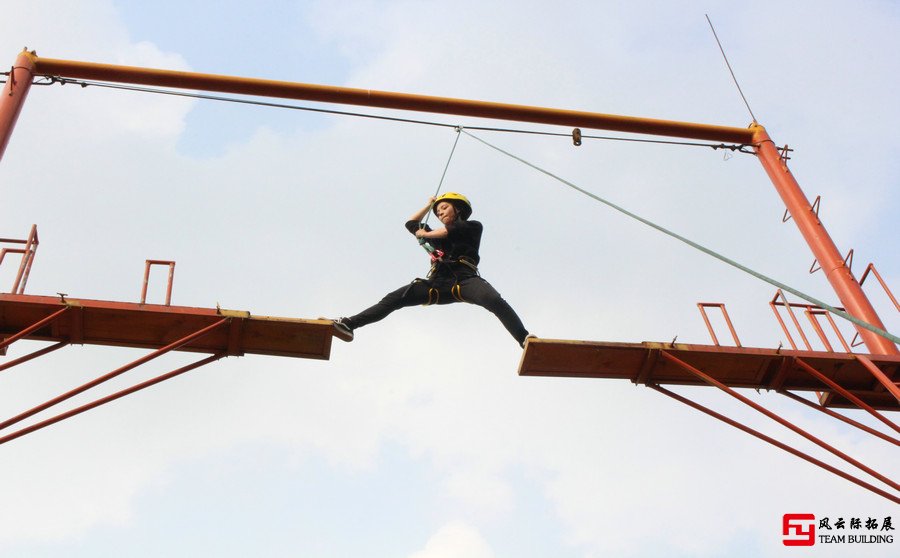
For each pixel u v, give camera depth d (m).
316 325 9.82
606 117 14.10
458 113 13.80
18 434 8.81
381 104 13.68
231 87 13.34
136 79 13.04
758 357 10.60
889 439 9.97
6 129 11.66
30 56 12.62
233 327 9.80
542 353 10.22
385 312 10.41
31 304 9.41
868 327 8.40
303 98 13.53
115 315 9.63
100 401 9.23
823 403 11.23
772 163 13.97
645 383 10.66
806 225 13.05
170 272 10.00
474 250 10.66
